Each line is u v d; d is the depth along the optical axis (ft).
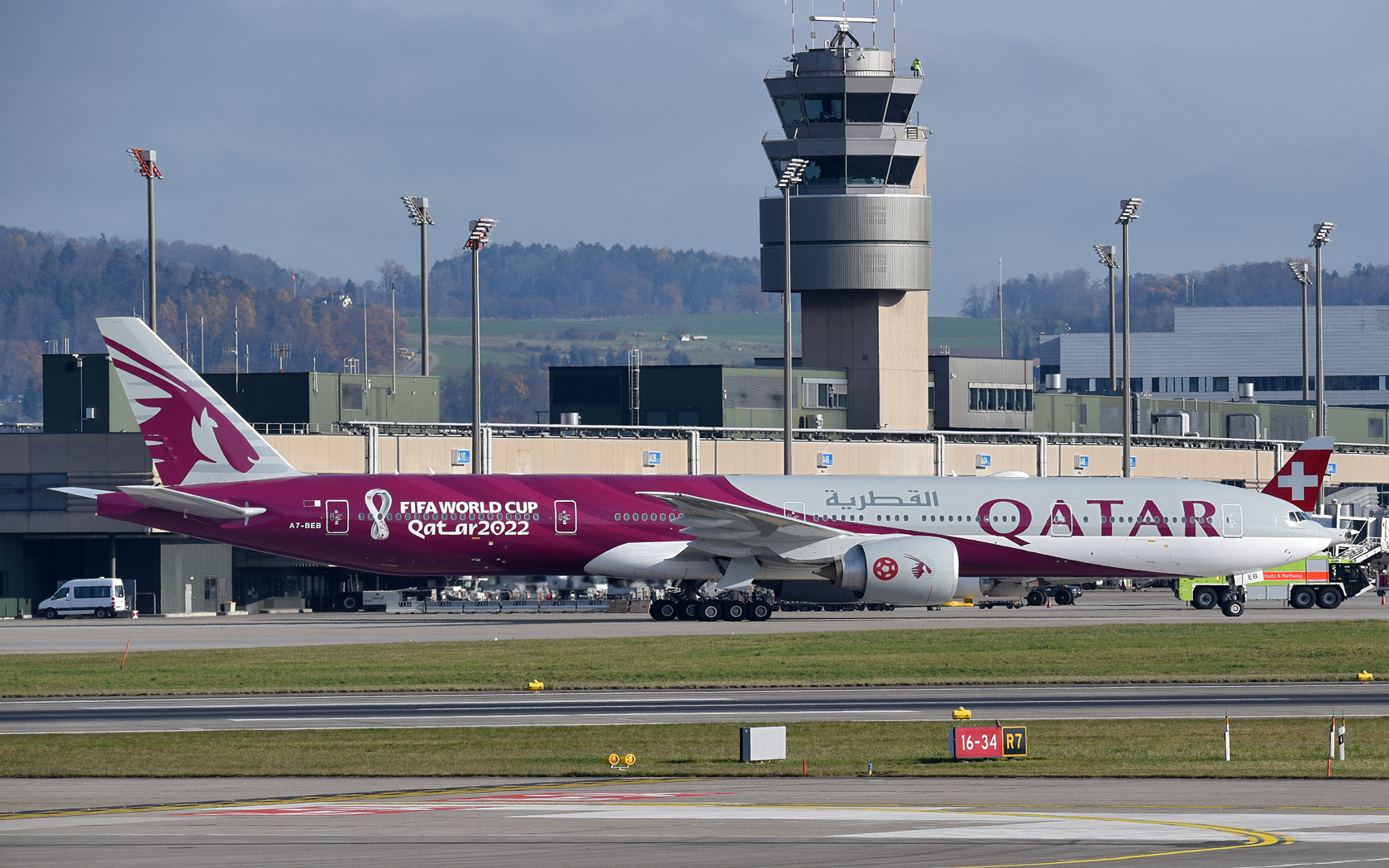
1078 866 247.91
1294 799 319.88
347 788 347.56
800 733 434.30
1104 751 399.44
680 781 355.15
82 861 256.32
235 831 284.61
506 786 348.59
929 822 290.35
